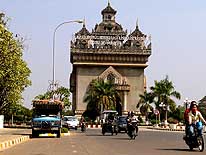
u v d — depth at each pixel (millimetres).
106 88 112625
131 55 122188
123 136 44875
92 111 115500
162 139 38438
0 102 61344
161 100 104312
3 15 34875
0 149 24641
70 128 70312
